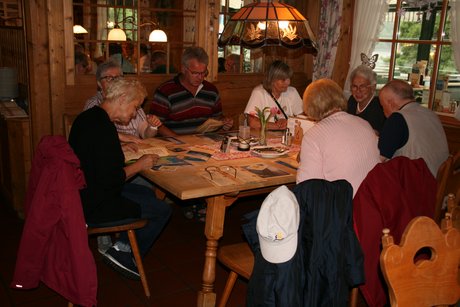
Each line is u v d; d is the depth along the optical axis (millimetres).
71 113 3434
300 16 2436
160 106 3344
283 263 1561
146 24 3705
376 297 1884
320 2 4316
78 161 1931
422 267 1356
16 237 3213
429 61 3754
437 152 2492
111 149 2172
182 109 3400
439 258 1387
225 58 4109
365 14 4016
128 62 3664
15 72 3795
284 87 3404
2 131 3633
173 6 3766
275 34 2350
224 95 4125
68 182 1880
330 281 1619
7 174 3646
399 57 3967
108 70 2879
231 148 2807
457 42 3424
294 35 2377
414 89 3885
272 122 3443
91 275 1955
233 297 2590
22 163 3432
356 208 1840
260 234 1554
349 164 2072
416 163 1948
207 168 2381
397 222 1816
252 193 2410
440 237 1383
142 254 2611
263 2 2426
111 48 3572
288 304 1579
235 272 2133
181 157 2574
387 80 4066
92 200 2189
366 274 1840
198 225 3525
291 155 2705
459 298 1451
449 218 1413
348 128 2121
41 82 3309
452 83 3625
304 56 4531
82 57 3447
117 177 2199
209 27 3893
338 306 1656
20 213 3506
